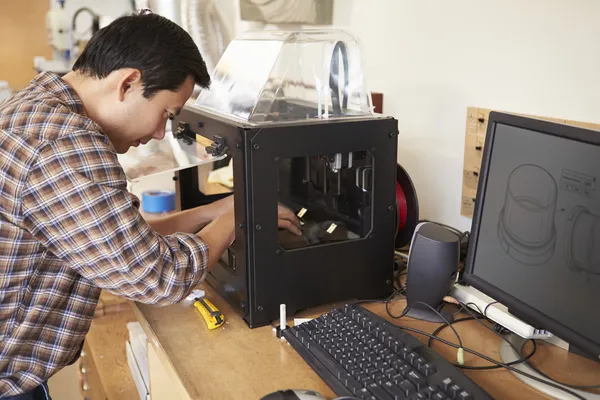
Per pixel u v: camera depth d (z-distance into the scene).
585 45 1.22
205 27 1.91
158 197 1.86
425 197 1.73
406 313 1.21
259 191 1.12
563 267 0.94
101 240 0.94
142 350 1.63
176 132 1.46
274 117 1.22
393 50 1.76
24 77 1.85
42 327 1.08
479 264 1.13
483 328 1.16
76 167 0.93
